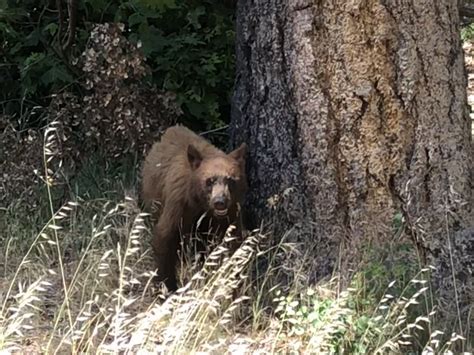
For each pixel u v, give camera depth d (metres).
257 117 10.72
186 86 14.41
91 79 13.20
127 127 13.08
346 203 10.13
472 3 15.54
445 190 10.10
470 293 9.80
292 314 9.10
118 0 14.70
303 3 9.98
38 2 14.92
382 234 9.91
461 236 10.05
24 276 10.69
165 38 14.34
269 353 8.88
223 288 8.94
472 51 30.75
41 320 9.72
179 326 8.58
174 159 10.88
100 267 9.25
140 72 13.09
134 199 11.87
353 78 9.93
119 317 8.40
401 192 10.03
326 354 8.66
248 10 10.69
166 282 10.52
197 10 14.27
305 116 10.16
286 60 10.28
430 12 9.95
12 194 12.74
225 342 8.80
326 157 10.11
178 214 10.46
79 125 13.77
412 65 9.91
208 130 14.42
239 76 11.10
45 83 14.17
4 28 14.48
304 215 10.30
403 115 9.98
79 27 14.87
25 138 13.41
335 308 8.72
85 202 12.38
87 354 8.27
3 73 15.25
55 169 13.02
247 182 10.88
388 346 8.50
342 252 9.91
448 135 10.17
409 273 9.56
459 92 10.32
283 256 10.27
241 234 10.46
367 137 10.00
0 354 7.68
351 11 9.82
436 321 9.37
